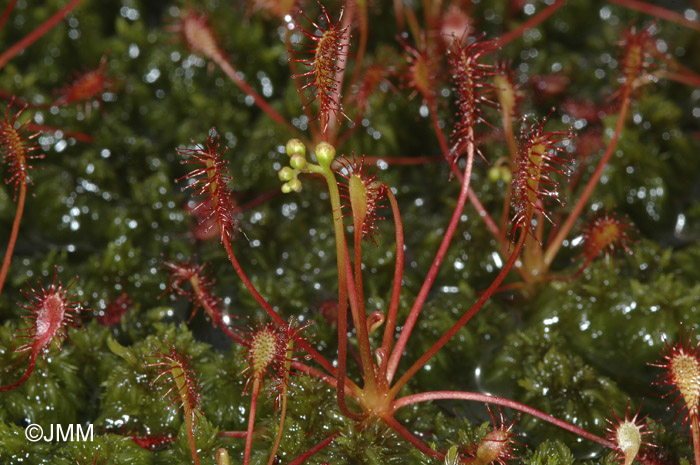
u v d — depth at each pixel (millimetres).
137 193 635
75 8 689
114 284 609
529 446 565
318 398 566
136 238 628
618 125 600
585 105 657
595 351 591
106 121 658
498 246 618
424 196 644
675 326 590
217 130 656
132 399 570
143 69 680
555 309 597
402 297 598
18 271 612
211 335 595
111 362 582
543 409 573
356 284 545
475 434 561
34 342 552
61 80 680
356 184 528
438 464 551
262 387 568
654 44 673
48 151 649
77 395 576
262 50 678
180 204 637
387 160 641
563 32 712
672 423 571
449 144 655
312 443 561
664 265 611
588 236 590
